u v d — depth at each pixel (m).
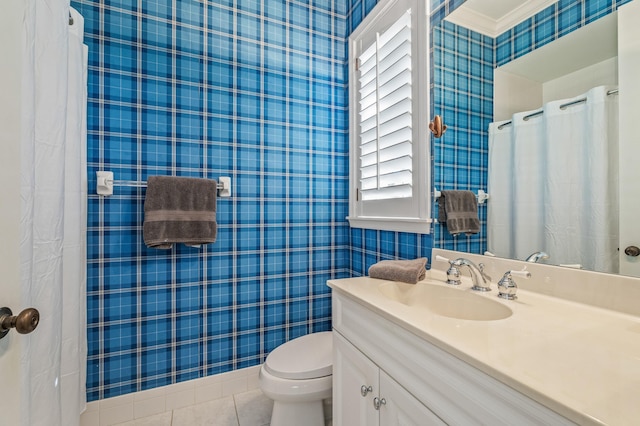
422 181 1.43
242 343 1.78
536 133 1.00
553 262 0.96
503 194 1.11
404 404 0.80
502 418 0.54
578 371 0.52
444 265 1.33
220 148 1.71
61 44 0.95
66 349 1.20
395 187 1.58
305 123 1.95
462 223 1.26
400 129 1.53
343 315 1.16
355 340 1.06
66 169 1.22
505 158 1.10
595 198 0.85
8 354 0.54
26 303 0.70
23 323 0.53
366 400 0.98
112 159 1.49
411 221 1.47
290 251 1.91
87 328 1.45
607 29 0.82
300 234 1.94
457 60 1.27
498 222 1.13
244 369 1.78
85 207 1.40
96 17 1.46
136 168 1.53
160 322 1.60
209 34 1.69
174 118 1.61
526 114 1.03
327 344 1.52
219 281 1.72
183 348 1.65
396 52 1.57
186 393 1.65
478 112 1.19
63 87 0.96
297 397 1.25
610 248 0.82
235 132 1.75
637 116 0.76
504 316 0.88
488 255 1.16
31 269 0.73
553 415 0.46
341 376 1.15
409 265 1.25
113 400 1.50
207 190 1.60
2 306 0.53
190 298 1.66
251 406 1.65
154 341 1.58
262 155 1.82
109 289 1.49
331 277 2.03
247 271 1.79
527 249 1.03
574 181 0.90
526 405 0.50
